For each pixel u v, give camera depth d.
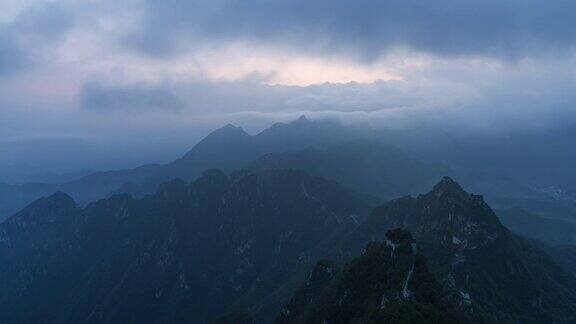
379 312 157.25
